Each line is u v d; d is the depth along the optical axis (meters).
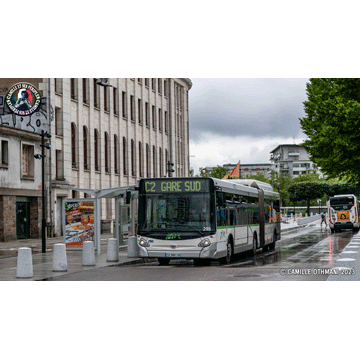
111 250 22.61
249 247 25.28
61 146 47.84
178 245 19.91
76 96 51.03
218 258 20.30
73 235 27.58
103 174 56.06
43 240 27.81
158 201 20.31
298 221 80.38
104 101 57.75
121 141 60.81
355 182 47.91
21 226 42.72
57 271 18.80
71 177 49.38
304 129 46.62
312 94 46.44
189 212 20.05
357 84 44.44
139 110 67.06
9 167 40.34
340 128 42.91
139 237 20.31
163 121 74.38
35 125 43.78
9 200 40.41
